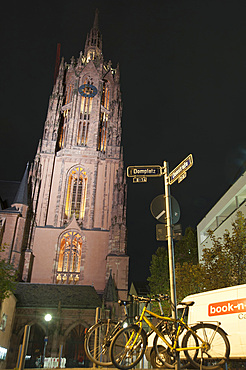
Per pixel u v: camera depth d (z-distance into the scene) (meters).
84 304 62.44
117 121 88.62
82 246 74.44
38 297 62.94
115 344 8.63
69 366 57.88
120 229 75.19
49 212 77.62
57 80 93.12
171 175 11.68
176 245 71.56
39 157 82.19
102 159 83.81
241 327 12.18
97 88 91.94
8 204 78.00
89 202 79.06
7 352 56.12
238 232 35.53
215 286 34.66
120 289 69.38
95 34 106.50
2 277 42.72
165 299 9.89
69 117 87.56
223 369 9.07
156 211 11.62
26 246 71.94
